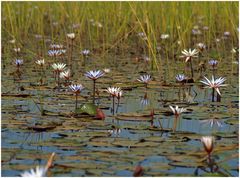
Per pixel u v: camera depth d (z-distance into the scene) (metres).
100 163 5.36
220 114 7.80
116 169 5.16
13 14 19.70
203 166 5.31
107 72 12.42
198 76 11.89
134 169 5.17
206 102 8.82
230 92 9.81
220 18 19.17
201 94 9.66
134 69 13.22
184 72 12.53
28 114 7.73
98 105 8.52
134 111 8.02
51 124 7.05
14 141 6.25
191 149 5.89
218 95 8.89
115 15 18.70
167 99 9.12
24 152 5.78
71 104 8.56
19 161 5.45
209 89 10.23
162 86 10.54
